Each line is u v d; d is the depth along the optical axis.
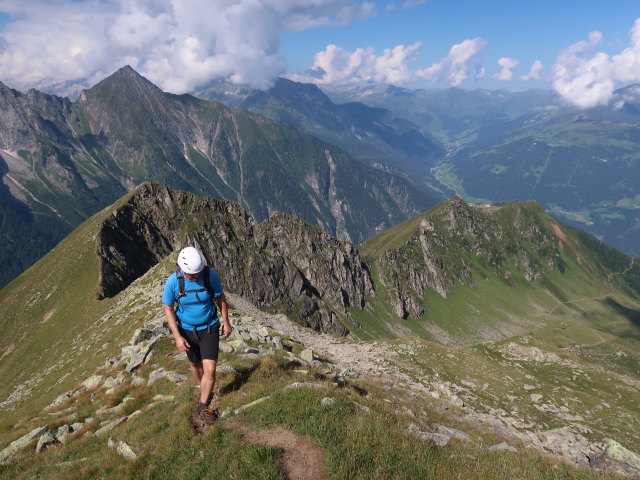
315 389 11.89
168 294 10.41
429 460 9.10
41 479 11.66
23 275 175.88
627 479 10.30
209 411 10.77
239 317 44.06
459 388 51.88
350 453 8.66
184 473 8.79
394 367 54.03
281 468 8.18
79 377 45.47
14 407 55.03
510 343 82.12
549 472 10.22
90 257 146.50
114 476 9.55
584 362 74.50
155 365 21.75
